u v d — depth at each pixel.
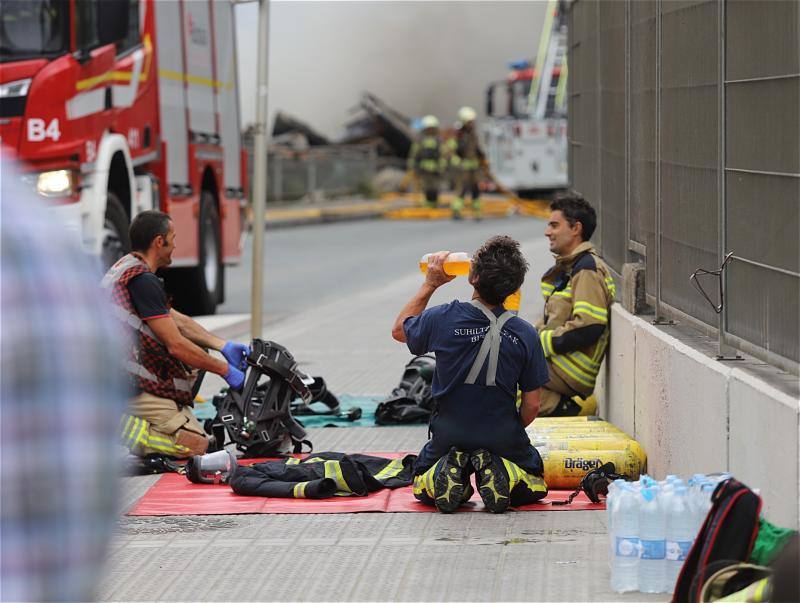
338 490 19.59
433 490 18.25
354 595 14.31
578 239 24.09
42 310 3.93
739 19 15.01
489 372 18.27
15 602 3.81
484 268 18.33
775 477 12.95
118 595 14.43
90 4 37.22
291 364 22.89
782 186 13.45
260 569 15.52
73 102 35.94
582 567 15.16
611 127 25.92
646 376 19.81
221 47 53.94
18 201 4.10
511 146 126.69
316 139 162.62
